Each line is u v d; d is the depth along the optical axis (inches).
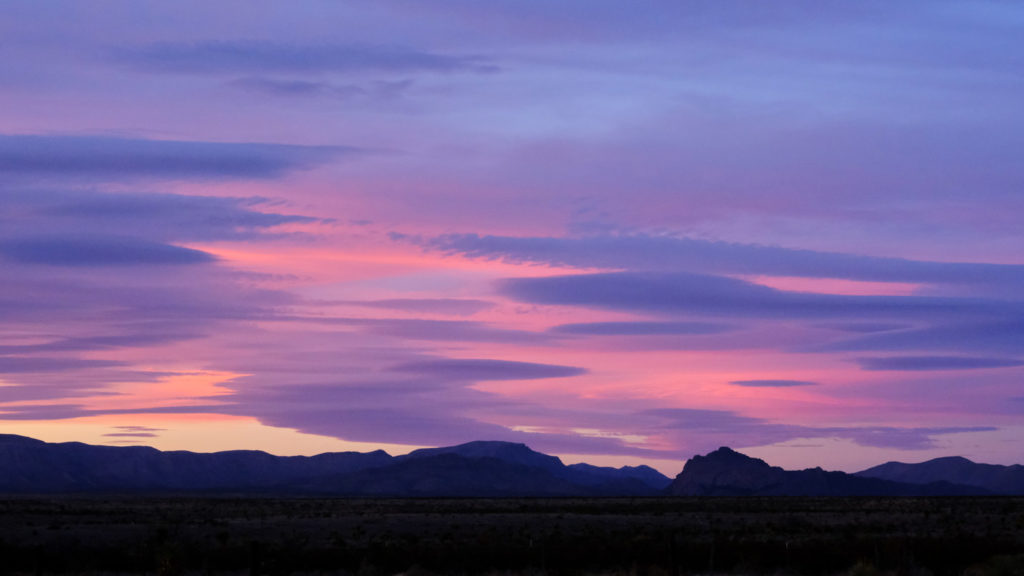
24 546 2536.9
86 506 5187.0
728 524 3560.5
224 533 2783.0
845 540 2689.5
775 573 2119.8
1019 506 4972.9
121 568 2300.7
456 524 3457.2
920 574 1963.6
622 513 4397.1
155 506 5315.0
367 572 2122.3
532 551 2412.6
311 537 2938.0
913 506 5078.7
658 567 2022.6
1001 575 1772.9
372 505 5708.7
